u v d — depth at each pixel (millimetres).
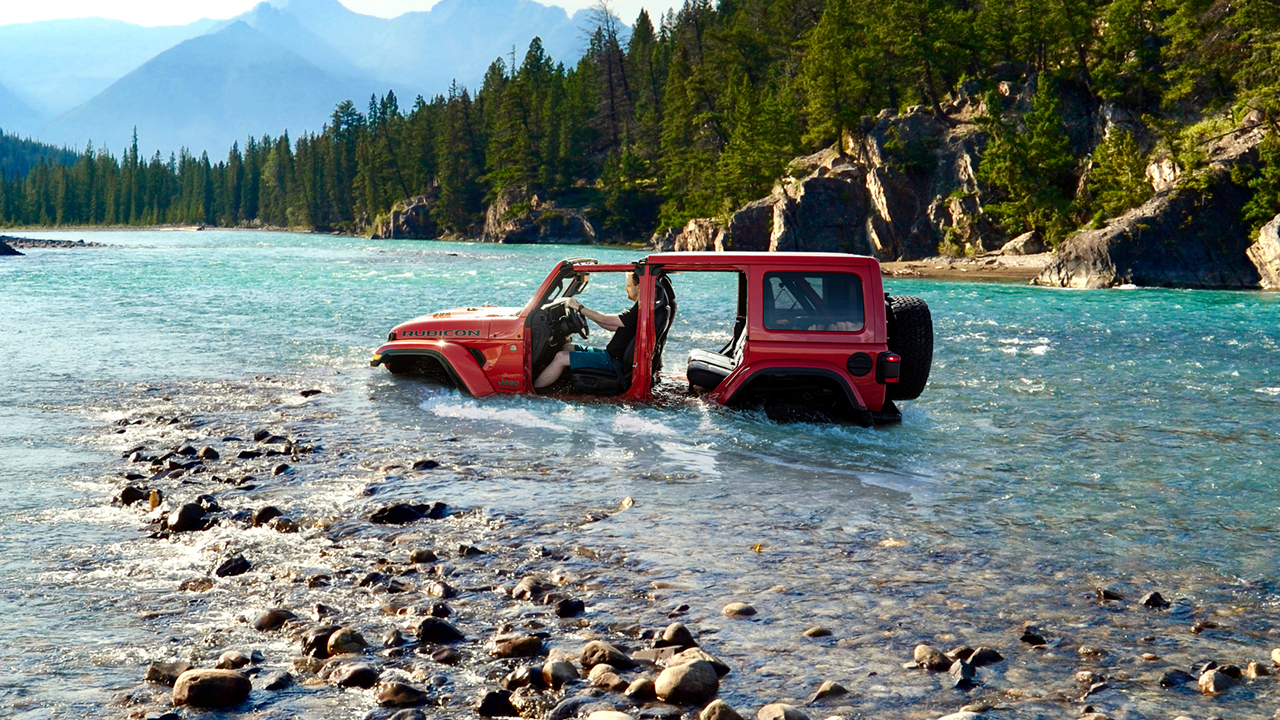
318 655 4023
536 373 10523
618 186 134875
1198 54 77250
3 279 33219
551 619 4418
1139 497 6828
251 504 6453
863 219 87500
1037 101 76312
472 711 3506
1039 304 29719
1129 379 12664
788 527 6000
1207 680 3734
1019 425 9508
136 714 3395
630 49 177375
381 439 8617
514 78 168125
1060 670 3896
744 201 103875
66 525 5922
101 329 17422
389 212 188000
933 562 5332
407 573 5090
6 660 3881
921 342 9477
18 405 10109
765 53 133125
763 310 9461
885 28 94125
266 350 14727
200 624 4355
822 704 3535
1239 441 8773
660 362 10383
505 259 65312
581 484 7078
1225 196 49438
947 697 3615
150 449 8148
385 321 19422
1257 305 30422
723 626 4320
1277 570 5250
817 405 9594
